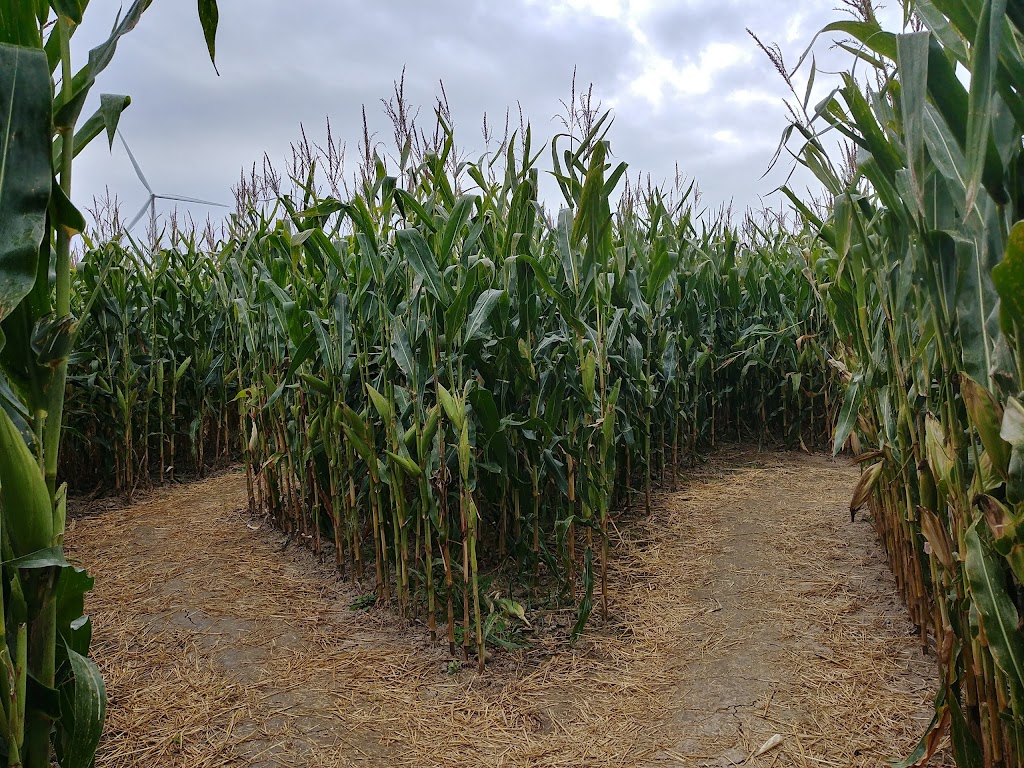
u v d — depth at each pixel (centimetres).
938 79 136
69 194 132
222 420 662
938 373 214
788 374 644
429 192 311
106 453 549
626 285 454
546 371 325
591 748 229
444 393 262
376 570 356
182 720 246
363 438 311
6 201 110
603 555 315
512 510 372
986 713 183
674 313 573
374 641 304
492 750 229
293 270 379
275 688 267
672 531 438
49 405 131
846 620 312
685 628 311
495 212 330
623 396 441
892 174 182
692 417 605
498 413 327
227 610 337
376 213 326
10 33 120
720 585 356
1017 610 163
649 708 251
